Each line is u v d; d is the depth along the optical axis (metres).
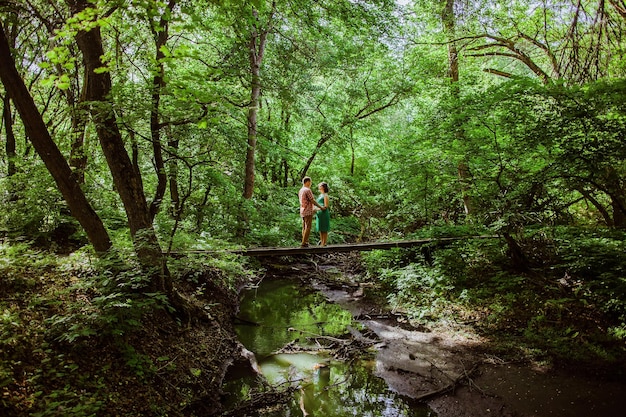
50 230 8.05
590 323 6.42
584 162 7.30
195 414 4.71
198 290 7.54
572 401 4.98
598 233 9.02
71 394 3.78
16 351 3.97
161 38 6.35
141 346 5.06
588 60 7.23
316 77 17.36
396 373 6.00
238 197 12.59
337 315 8.66
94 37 5.43
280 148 15.82
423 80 14.52
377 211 17.83
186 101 5.64
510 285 7.85
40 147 5.21
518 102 8.01
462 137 9.27
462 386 5.52
